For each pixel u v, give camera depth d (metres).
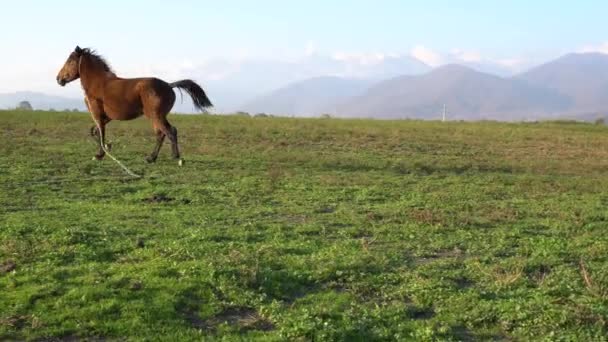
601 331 6.80
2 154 20.23
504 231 11.72
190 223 11.68
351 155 24.91
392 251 10.00
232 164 20.27
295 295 7.97
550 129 41.34
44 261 8.74
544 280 8.57
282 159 22.22
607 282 8.45
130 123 32.69
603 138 36.16
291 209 13.45
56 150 21.70
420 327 6.93
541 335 6.80
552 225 12.49
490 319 7.22
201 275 8.17
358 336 6.69
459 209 13.98
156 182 16.44
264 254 9.42
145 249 9.45
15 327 6.65
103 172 17.75
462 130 37.00
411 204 14.48
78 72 18.34
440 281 8.41
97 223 11.32
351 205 14.26
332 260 9.20
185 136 28.38
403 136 32.38
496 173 21.69
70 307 7.09
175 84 18.73
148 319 6.89
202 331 6.74
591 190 17.94
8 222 11.02
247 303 7.52
